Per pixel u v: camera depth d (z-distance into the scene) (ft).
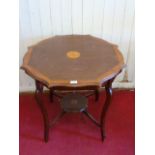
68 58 5.24
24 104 7.14
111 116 6.66
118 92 7.50
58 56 5.32
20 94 7.51
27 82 7.42
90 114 6.47
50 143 5.97
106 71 4.83
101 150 5.76
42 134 6.22
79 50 5.55
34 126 6.44
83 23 6.46
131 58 7.13
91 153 5.70
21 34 6.48
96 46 5.72
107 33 6.66
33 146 5.90
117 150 5.75
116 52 5.48
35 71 4.85
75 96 6.57
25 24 6.35
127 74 7.47
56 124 6.45
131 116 6.66
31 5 6.07
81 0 6.06
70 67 4.96
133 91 7.53
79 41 5.96
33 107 7.03
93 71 4.83
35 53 5.45
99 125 5.90
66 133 6.22
